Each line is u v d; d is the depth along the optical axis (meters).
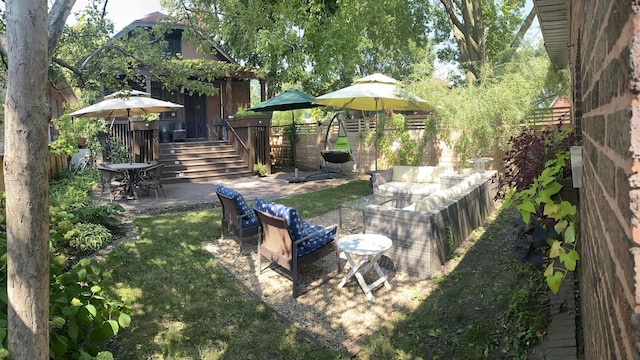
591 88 1.46
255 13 9.21
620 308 0.84
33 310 2.23
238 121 14.71
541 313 3.50
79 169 13.36
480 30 15.98
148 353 3.52
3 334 2.47
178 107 11.10
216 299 4.55
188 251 6.02
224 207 6.42
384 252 5.07
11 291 2.22
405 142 13.04
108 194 10.76
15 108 2.11
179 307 4.36
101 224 7.05
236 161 14.68
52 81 6.43
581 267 2.93
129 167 9.82
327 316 4.23
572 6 3.30
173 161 13.71
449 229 5.53
